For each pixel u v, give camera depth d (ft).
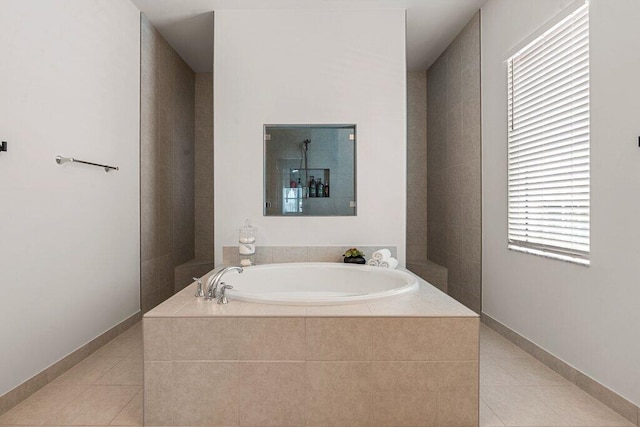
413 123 15.69
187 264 13.74
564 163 7.85
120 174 10.10
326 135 11.01
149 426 6.07
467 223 12.07
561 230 7.94
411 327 6.05
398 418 6.07
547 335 8.29
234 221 10.98
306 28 10.98
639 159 6.00
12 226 6.57
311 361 6.05
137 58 10.96
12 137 6.56
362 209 11.00
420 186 15.69
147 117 11.51
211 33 12.37
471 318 6.05
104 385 7.38
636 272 6.08
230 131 10.97
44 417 6.28
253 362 6.05
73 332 8.24
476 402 6.07
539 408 6.63
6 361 6.47
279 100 10.98
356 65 10.98
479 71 11.23
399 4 10.78
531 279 8.84
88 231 8.73
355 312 6.24
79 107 8.39
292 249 10.96
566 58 7.75
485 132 10.94
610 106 6.55
